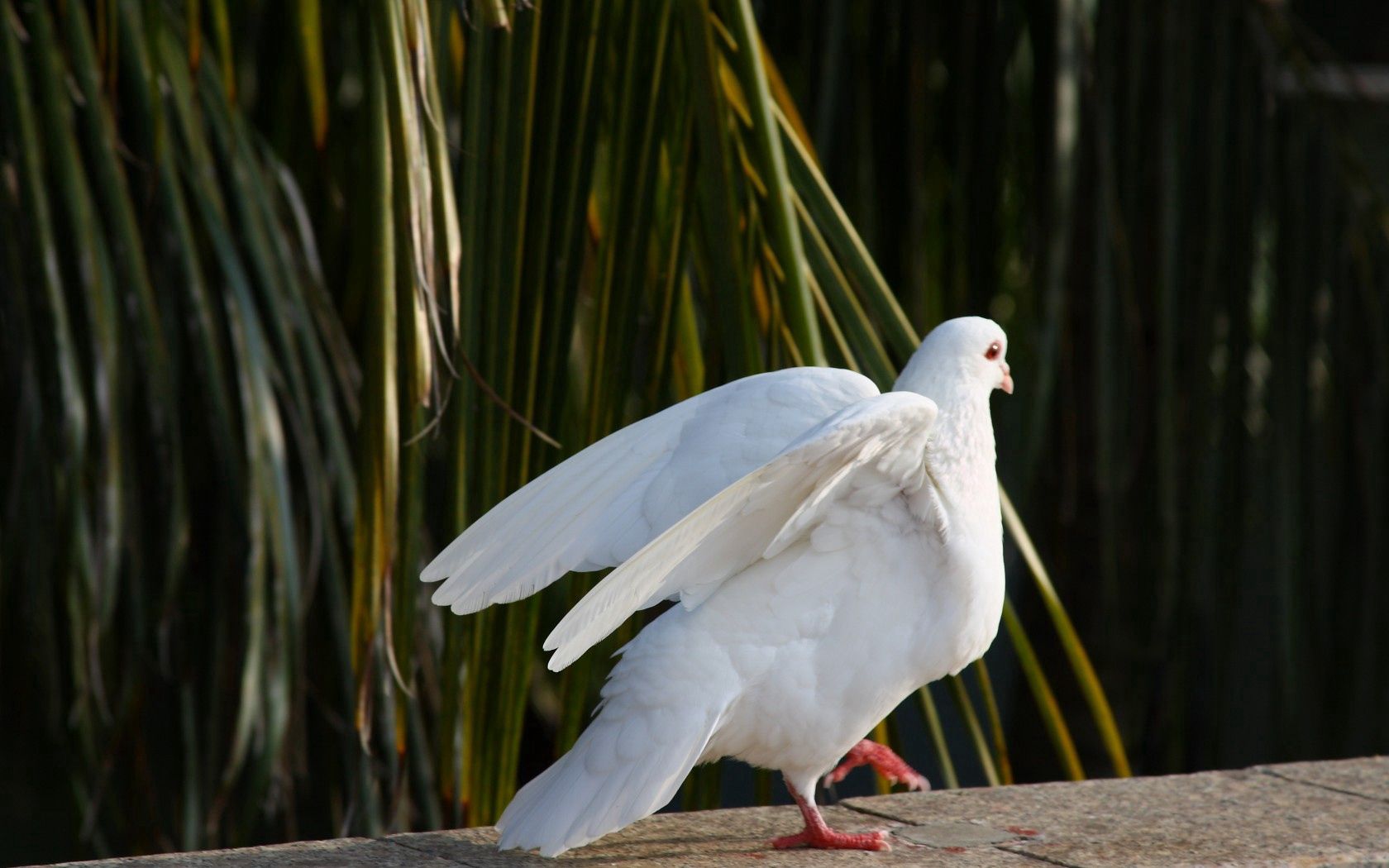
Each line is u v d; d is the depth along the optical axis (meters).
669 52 6.69
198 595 7.80
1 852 10.76
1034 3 9.82
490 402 6.50
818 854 5.59
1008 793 6.61
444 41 6.30
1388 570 9.75
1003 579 5.50
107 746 7.46
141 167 7.20
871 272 7.06
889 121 9.84
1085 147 9.54
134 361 7.43
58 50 7.04
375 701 6.98
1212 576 9.87
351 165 9.26
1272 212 9.66
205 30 8.03
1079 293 10.18
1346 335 9.70
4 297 7.25
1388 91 12.58
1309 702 9.88
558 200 6.55
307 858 5.43
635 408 9.30
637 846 5.70
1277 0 9.84
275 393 7.62
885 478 5.10
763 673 5.16
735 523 4.94
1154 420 9.69
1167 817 6.23
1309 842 5.86
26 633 8.46
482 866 5.35
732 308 6.62
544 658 11.12
